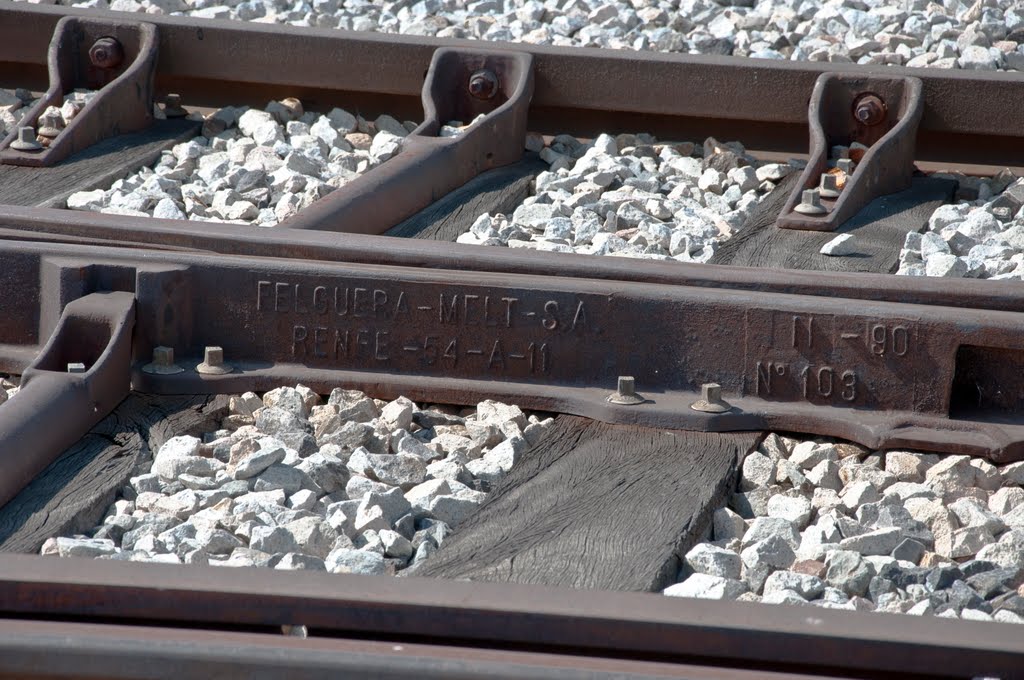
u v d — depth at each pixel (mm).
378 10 16391
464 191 11805
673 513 6691
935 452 7504
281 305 8172
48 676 4676
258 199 11617
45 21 13648
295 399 7918
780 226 10812
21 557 5203
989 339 7453
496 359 8062
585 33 15359
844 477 7359
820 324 7660
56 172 11797
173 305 8148
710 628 4828
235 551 6309
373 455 7258
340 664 4605
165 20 13359
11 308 8305
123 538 6535
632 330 7891
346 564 6172
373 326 8117
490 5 16453
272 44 13281
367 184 10562
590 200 11656
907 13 16016
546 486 7008
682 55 12773
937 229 11047
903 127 11758
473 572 6113
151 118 13336
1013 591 6113
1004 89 12047
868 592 6180
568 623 4906
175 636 4742
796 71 12422
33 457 7031
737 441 7562
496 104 13078
